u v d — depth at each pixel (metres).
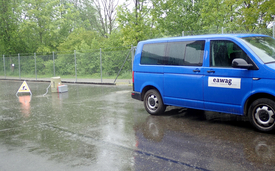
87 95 12.73
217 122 6.41
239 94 5.54
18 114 8.69
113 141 5.36
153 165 4.08
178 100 6.75
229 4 14.75
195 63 6.32
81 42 28.81
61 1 45.25
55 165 4.26
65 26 36.62
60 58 22.86
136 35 19.23
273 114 5.19
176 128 6.07
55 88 14.67
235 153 4.40
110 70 18.86
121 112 8.21
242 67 5.26
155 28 21.12
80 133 6.05
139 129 6.15
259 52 5.40
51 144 5.34
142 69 7.57
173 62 6.81
